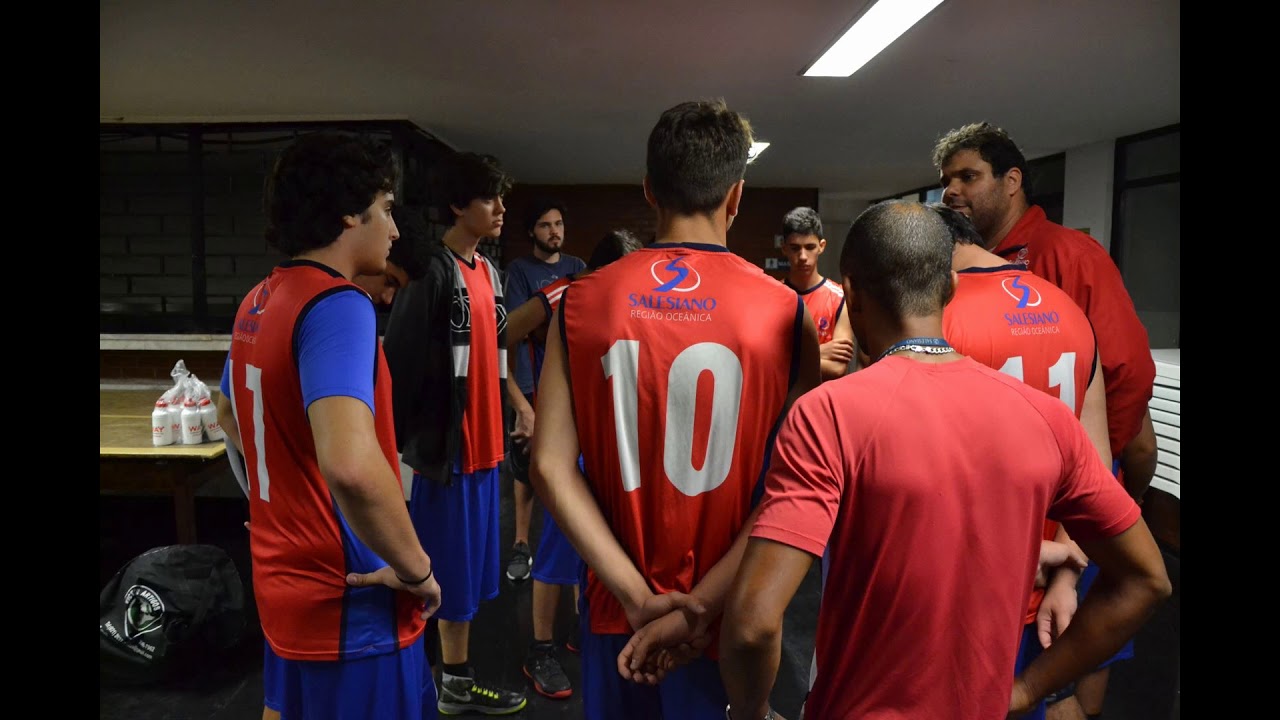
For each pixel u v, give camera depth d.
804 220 2.99
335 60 3.62
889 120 5.16
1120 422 1.62
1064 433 0.85
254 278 4.89
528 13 2.96
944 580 0.81
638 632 0.97
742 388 0.99
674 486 1.00
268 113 4.80
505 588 3.12
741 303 0.99
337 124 5.00
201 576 2.41
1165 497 3.49
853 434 0.82
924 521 0.80
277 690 1.24
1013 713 0.91
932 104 4.66
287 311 1.08
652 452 1.00
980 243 1.33
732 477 1.00
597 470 1.04
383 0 2.82
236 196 4.91
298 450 1.10
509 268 3.96
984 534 0.81
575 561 2.27
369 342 1.08
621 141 5.96
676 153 1.01
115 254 4.91
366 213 1.16
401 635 1.19
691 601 0.96
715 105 1.05
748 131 1.05
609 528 1.02
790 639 2.65
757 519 0.84
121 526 3.92
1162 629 2.75
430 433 1.92
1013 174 1.71
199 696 2.27
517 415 2.47
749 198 9.55
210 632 2.38
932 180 8.73
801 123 5.28
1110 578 0.88
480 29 3.16
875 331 0.95
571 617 2.84
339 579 1.13
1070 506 0.86
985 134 1.69
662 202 1.06
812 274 3.08
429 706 1.34
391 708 1.19
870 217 0.94
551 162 7.20
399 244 1.85
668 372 0.98
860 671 0.86
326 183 1.11
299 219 1.12
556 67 3.77
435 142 5.82
